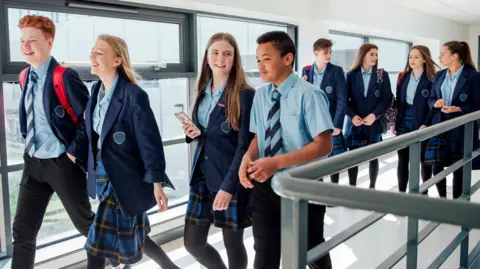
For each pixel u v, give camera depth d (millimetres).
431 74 4336
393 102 4641
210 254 2568
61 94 2490
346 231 1223
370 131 4539
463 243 2338
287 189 926
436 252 3434
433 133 1821
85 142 2525
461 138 3873
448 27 10070
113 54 2270
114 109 2264
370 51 4457
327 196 873
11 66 2953
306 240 950
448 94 4023
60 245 3332
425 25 8945
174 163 4262
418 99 4375
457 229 3898
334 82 4270
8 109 2996
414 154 1781
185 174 4391
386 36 8516
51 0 3115
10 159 3057
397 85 4629
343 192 861
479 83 3873
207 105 2436
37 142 2533
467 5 7953
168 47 4059
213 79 2439
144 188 2355
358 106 4520
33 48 2455
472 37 11297
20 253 2568
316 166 1096
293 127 1946
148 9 3801
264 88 2082
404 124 4547
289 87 1952
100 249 2309
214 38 2373
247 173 1978
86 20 3375
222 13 4504
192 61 4242
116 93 2281
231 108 2312
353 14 6398
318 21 5793
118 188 2270
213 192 2420
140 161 2350
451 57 3936
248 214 2408
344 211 4535
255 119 2137
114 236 2312
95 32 3455
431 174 4230
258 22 5066
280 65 1931
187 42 4215
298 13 5266
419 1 7387
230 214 2383
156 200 2373
